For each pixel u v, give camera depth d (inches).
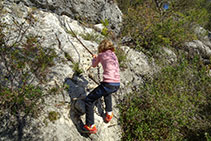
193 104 155.3
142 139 113.8
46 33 131.3
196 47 252.8
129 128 119.3
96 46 155.9
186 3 269.3
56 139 86.5
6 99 89.4
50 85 105.3
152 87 148.1
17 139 81.1
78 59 131.0
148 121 124.7
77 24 174.7
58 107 99.3
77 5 178.4
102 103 119.0
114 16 212.7
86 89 116.6
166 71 170.2
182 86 167.3
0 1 126.1
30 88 92.5
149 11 234.7
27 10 139.3
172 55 212.5
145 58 187.3
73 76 118.2
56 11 166.1
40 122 89.4
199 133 139.8
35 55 111.4
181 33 220.2
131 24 214.8
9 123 85.1
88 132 96.3
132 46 201.6
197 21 265.7
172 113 125.2
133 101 138.5
